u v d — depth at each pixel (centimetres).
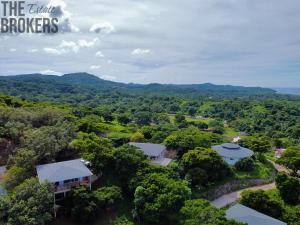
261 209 4278
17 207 3250
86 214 3559
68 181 3953
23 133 5103
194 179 4956
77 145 4912
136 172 4344
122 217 3931
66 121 6116
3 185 3969
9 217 3219
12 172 4000
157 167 4519
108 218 3856
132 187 4153
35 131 4953
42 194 3419
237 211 3934
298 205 4447
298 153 6112
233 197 5044
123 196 4272
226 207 4678
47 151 4516
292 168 5941
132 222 3888
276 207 4288
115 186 4162
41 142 4534
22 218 3145
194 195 4819
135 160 4459
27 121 5744
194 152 5375
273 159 7344
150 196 3912
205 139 6812
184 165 5294
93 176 4444
